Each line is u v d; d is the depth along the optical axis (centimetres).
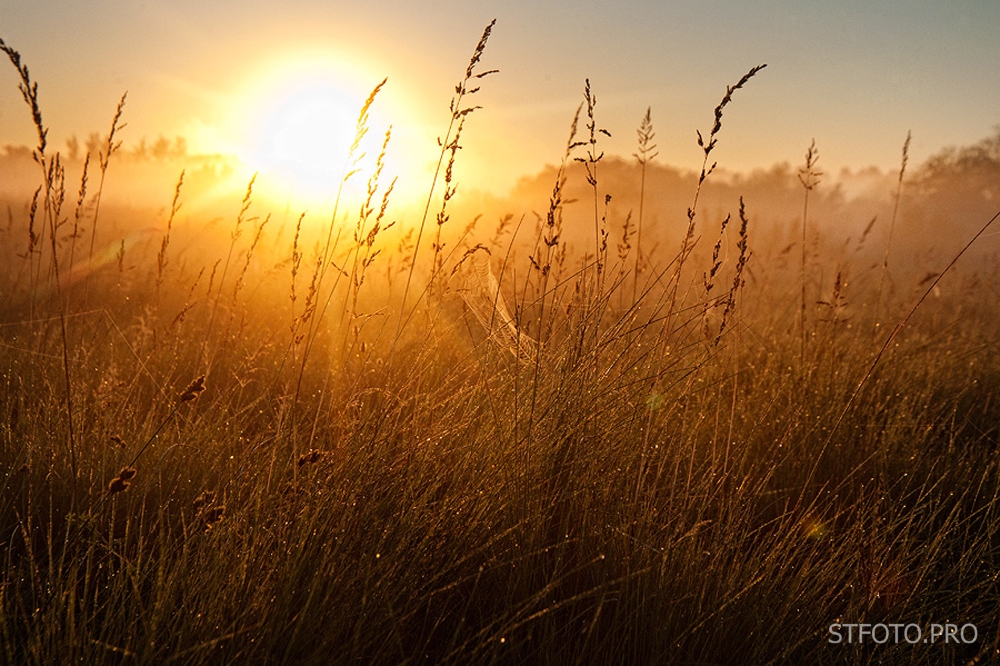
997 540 324
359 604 214
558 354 319
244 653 199
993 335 655
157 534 267
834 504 337
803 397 379
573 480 273
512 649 219
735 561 254
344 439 272
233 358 444
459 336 396
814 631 246
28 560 239
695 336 417
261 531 236
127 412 350
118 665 200
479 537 247
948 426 446
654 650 219
